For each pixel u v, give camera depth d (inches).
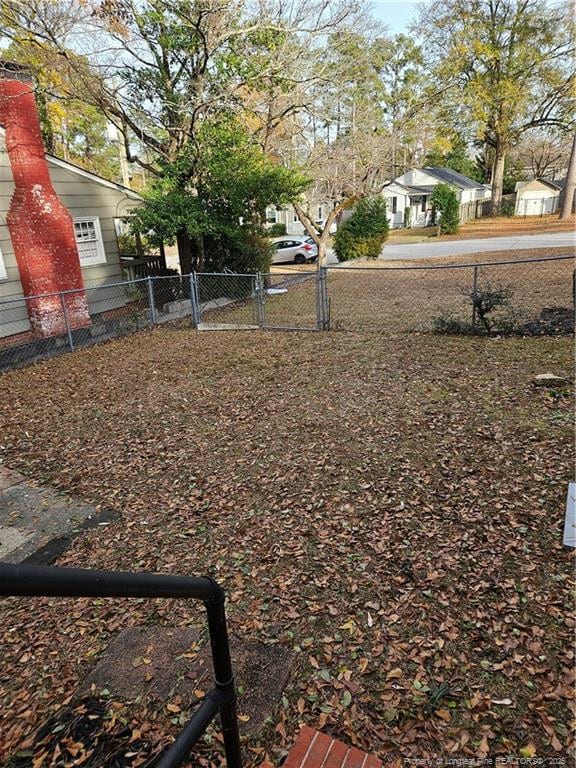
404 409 208.1
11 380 304.7
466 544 123.1
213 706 54.1
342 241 792.9
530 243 845.8
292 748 76.6
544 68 1052.5
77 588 34.8
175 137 480.4
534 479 146.6
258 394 245.6
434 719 81.0
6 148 347.3
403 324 371.6
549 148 1669.5
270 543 133.3
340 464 169.3
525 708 81.2
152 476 177.0
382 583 113.9
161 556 133.6
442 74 830.5
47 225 367.9
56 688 95.4
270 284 606.9
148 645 104.0
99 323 412.2
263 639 101.7
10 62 337.1
